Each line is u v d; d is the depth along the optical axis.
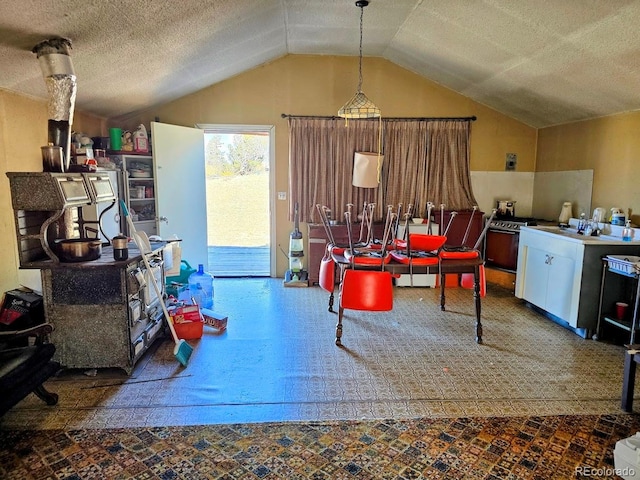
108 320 2.74
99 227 3.39
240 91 5.13
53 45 2.57
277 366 3.01
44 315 2.74
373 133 5.17
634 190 3.89
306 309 4.27
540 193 5.37
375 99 5.24
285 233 5.44
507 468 1.97
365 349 3.30
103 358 2.78
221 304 4.42
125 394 2.60
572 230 4.23
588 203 4.50
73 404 2.48
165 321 3.46
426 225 5.09
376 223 5.17
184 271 4.32
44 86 3.19
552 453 2.08
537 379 2.83
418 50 4.48
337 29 4.18
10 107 3.03
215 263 6.29
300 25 4.07
